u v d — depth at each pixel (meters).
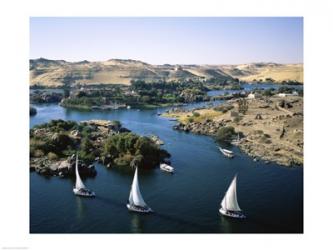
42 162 103.88
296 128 145.62
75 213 73.06
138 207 74.56
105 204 77.81
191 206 77.25
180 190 86.81
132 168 104.25
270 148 124.50
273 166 106.25
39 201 78.88
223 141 140.25
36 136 122.88
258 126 155.38
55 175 95.69
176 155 119.75
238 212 72.94
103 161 108.56
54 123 146.62
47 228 66.50
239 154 120.69
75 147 122.62
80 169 97.12
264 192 84.88
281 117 164.25
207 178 96.12
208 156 118.50
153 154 111.94
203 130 159.50
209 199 81.06
